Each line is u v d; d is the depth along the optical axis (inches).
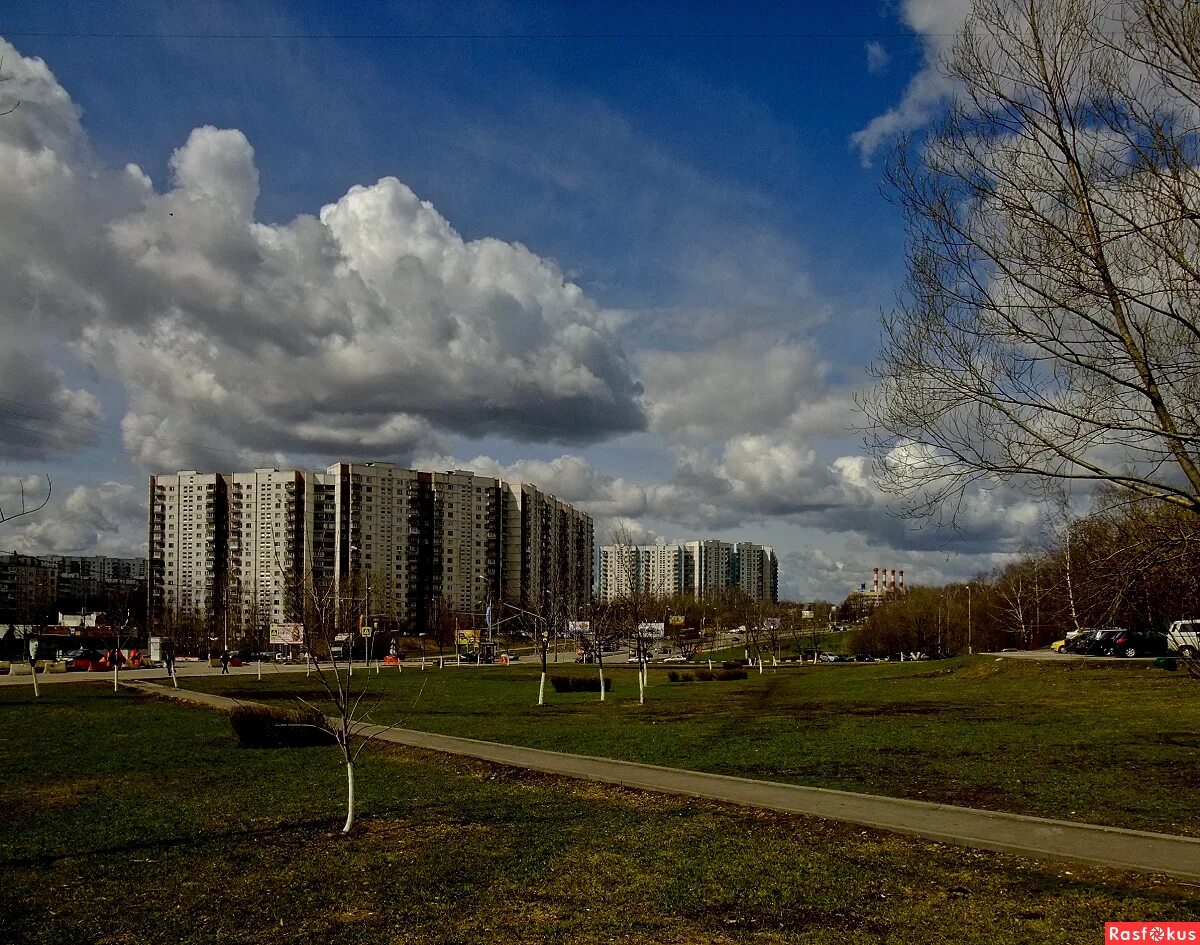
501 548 5167.3
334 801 617.9
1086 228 469.7
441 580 4881.9
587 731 1010.7
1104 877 402.3
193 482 4379.9
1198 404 461.1
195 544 4360.2
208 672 2630.4
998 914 354.6
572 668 3034.0
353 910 375.9
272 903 387.9
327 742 948.0
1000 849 449.7
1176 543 460.8
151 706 1473.9
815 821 523.5
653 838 490.0
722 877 410.6
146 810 601.6
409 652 4303.6
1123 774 652.1
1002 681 1700.3
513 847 476.1
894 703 1342.3
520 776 710.5
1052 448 470.3
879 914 357.4
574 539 5935.0
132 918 371.9
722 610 5383.9
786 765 724.0
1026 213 482.6
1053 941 324.5
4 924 366.6
